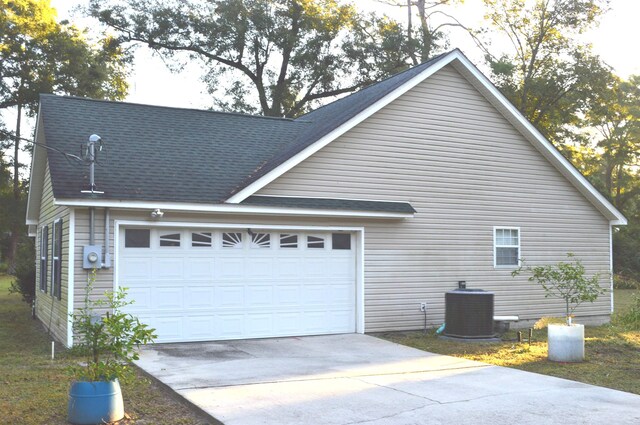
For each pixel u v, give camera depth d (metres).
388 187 14.06
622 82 44.97
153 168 12.70
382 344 12.14
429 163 14.62
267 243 12.88
